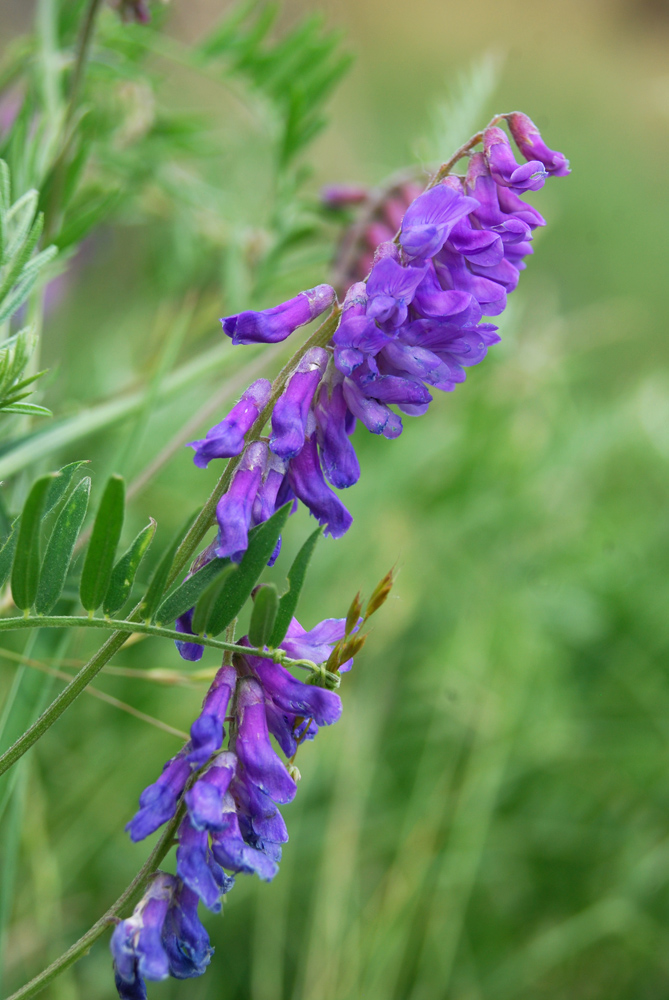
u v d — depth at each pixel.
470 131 0.47
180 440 0.38
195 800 0.28
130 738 0.47
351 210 0.47
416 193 0.43
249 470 0.28
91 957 0.42
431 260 0.28
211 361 0.42
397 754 0.53
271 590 0.27
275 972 0.43
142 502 0.50
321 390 0.29
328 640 0.29
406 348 0.28
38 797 0.42
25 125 0.34
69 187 0.34
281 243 0.45
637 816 0.52
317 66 0.46
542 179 0.28
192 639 0.28
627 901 0.47
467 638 0.56
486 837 0.49
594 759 0.53
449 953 0.44
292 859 0.46
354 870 0.45
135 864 0.45
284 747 0.29
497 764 0.50
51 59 0.37
